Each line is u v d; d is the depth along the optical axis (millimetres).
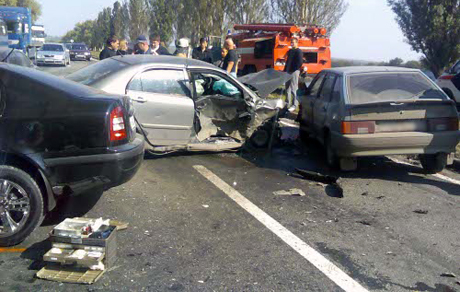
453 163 7605
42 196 4316
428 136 6441
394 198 5973
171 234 4617
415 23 19500
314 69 19312
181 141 7180
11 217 4289
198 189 6039
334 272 3967
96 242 3768
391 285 3793
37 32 31672
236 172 6941
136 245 4328
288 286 3715
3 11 21328
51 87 4359
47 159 4223
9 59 8438
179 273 3850
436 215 5410
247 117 7871
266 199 5773
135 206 5324
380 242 4625
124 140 4508
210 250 4297
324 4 24109
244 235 4660
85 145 4266
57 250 3807
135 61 7016
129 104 4844
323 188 6332
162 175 6566
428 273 4023
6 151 4176
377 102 6398
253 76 9055
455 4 18922
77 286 3580
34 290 3500
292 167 7387
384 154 6520
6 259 3982
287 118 12016
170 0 39531
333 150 6840
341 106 6688
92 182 4363
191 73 7273
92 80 6645
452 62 19234
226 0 31062
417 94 6934
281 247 4414
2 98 4270
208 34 32156
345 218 5238
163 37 39969
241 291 3611
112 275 3764
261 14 29219
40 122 4223
